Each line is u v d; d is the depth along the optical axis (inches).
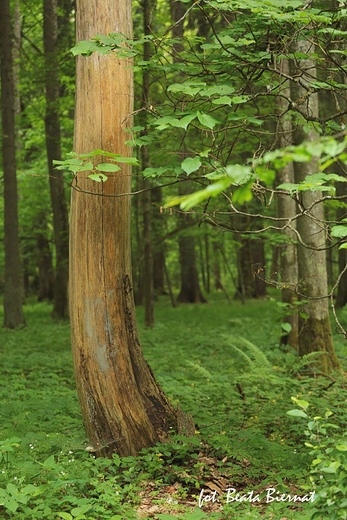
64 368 401.7
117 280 214.5
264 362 337.4
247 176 152.9
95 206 211.0
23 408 280.5
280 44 197.6
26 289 1326.3
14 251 661.3
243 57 187.9
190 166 147.8
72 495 179.5
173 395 304.3
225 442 218.5
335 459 138.8
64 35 591.5
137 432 212.8
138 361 220.4
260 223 655.1
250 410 273.1
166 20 561.6
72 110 754.2
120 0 213.8
